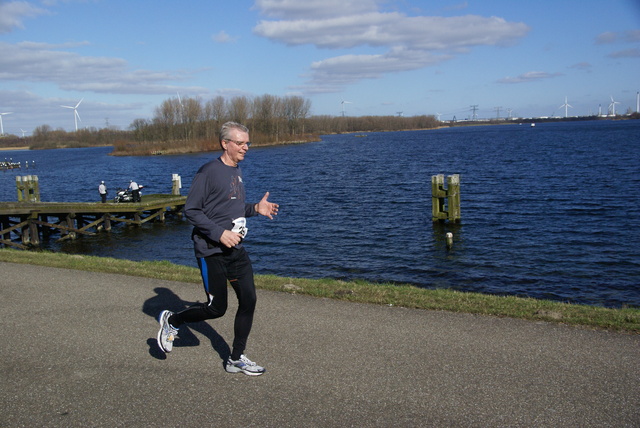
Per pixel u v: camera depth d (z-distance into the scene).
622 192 24.23
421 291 6.88
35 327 5.59
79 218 22.33
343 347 4.86
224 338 5.21
